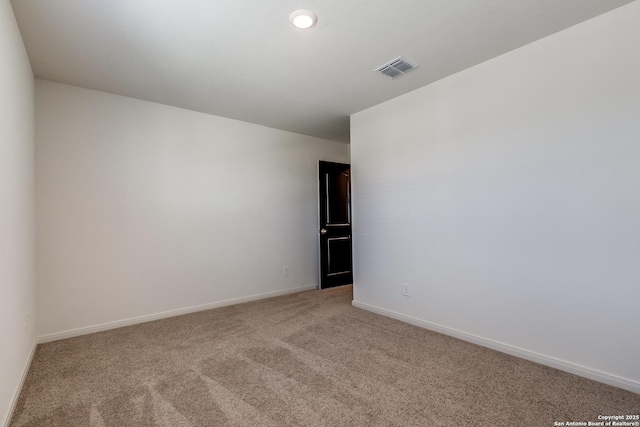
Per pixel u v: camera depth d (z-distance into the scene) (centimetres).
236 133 414
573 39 217
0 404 155
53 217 287
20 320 206
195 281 373
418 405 182
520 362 235
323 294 459
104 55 246
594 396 189
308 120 417
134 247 331
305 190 491
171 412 177
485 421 167
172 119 361
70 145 297
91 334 298
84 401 188
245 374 220
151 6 189
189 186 371
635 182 193
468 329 277
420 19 207
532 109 236
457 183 284
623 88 197
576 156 215
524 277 240
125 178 327
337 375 218
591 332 209
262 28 213
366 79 295
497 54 254
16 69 199
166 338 287
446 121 292
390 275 348
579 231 214
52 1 183
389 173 346
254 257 428
